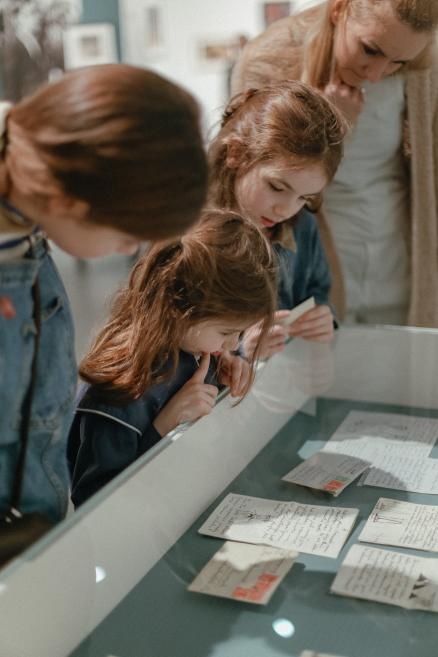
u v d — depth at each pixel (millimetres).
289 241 1785
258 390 1486
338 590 1054
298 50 1934
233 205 1632
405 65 1948
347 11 1771
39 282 1041
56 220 892
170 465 1166
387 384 1751
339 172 2078
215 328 1363
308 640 965
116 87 854
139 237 892
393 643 956
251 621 1002
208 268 1319
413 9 1668
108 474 1328
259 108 1579
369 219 2127
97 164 832
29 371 1017
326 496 1322
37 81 5930
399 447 1521
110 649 963
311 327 1713
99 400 1352
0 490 1023
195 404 1336
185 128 884
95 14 6117
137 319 1371
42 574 898
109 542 1020
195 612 1021
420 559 1124
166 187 862
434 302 2166
